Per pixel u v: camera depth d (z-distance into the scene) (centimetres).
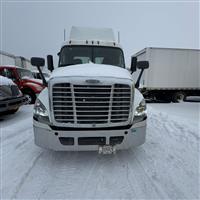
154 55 1288
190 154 372
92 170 308
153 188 262
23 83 1001
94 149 301
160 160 345
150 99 1420
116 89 291
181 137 471
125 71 361
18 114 744
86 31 534
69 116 290
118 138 301
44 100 312
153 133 503
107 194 249
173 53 1304
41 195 247
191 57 1327
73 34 522
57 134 291
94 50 477
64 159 347
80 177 288
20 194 248
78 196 246
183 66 1326
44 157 355
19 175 292
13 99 620
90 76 290
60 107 289
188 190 258
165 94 1408
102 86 286
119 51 487
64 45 477
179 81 1332
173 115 773
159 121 645
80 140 294
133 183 273
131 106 300
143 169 312
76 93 284
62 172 302
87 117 291
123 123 299
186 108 1038
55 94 286
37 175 293
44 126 299
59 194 249
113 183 273
